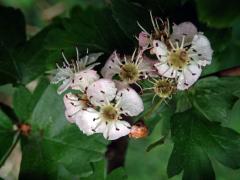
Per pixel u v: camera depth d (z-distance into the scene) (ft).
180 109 0.28
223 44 0.28
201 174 0.28
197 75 0.27
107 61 0.28
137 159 0.57
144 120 0.28
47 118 0.31
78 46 0.31
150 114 0.28
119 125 0.28
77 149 0.30
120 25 0.29
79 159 0.30
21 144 0.31
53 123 0.31
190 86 0.28
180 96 0.28
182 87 0.27
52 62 0.31
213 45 0.28
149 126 0.29
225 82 0.28
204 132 0.28
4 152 0.31
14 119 0.32
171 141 0.29
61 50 0.31
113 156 0.33
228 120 0.28
